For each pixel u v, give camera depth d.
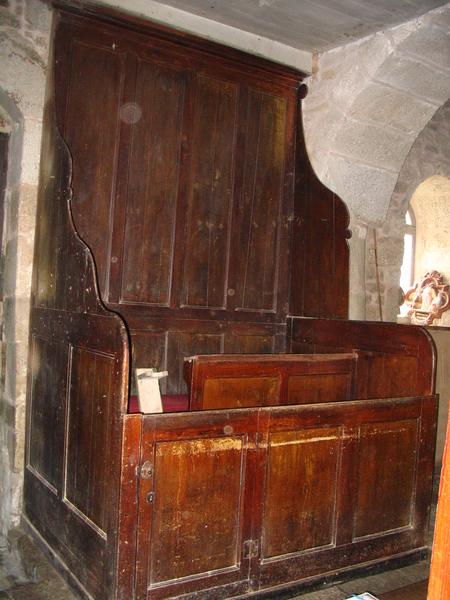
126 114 2.88
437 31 2.91
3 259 2.95
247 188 3.28
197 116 3.10
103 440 1.90
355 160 3.47
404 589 1.66
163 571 1.83
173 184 3.03
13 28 2.63
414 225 5.24
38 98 2.72
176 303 3.04
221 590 1.94
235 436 1.96
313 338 3.17
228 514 1.96
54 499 2.31
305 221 3.33
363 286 3.66
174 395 2.92
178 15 2.98
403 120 3.42
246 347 3.28
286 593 2.07
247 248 3.29
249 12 2.98
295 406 2.07
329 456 2.17
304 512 2.12
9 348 2.82
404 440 2.36
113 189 2.86
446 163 4.61
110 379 1.87
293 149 3.46
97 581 1.88
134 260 2.92
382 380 2.70
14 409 2.74
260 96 3.33
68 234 2.29
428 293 4.87
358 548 2.24
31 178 2.73
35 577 2.27
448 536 0.85
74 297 2.21
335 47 3.33
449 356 3.60
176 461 1.85
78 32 2.75
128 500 1.76
